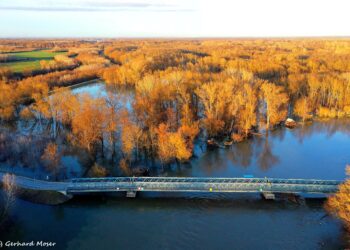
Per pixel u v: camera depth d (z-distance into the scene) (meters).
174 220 51.25
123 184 56.47
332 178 65.38
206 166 70.69
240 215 52.19
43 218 51.19
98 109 76.06
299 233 48.00
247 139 86.12
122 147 71.06
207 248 45.44
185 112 83.25
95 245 45.78
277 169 69.38
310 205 54.28
